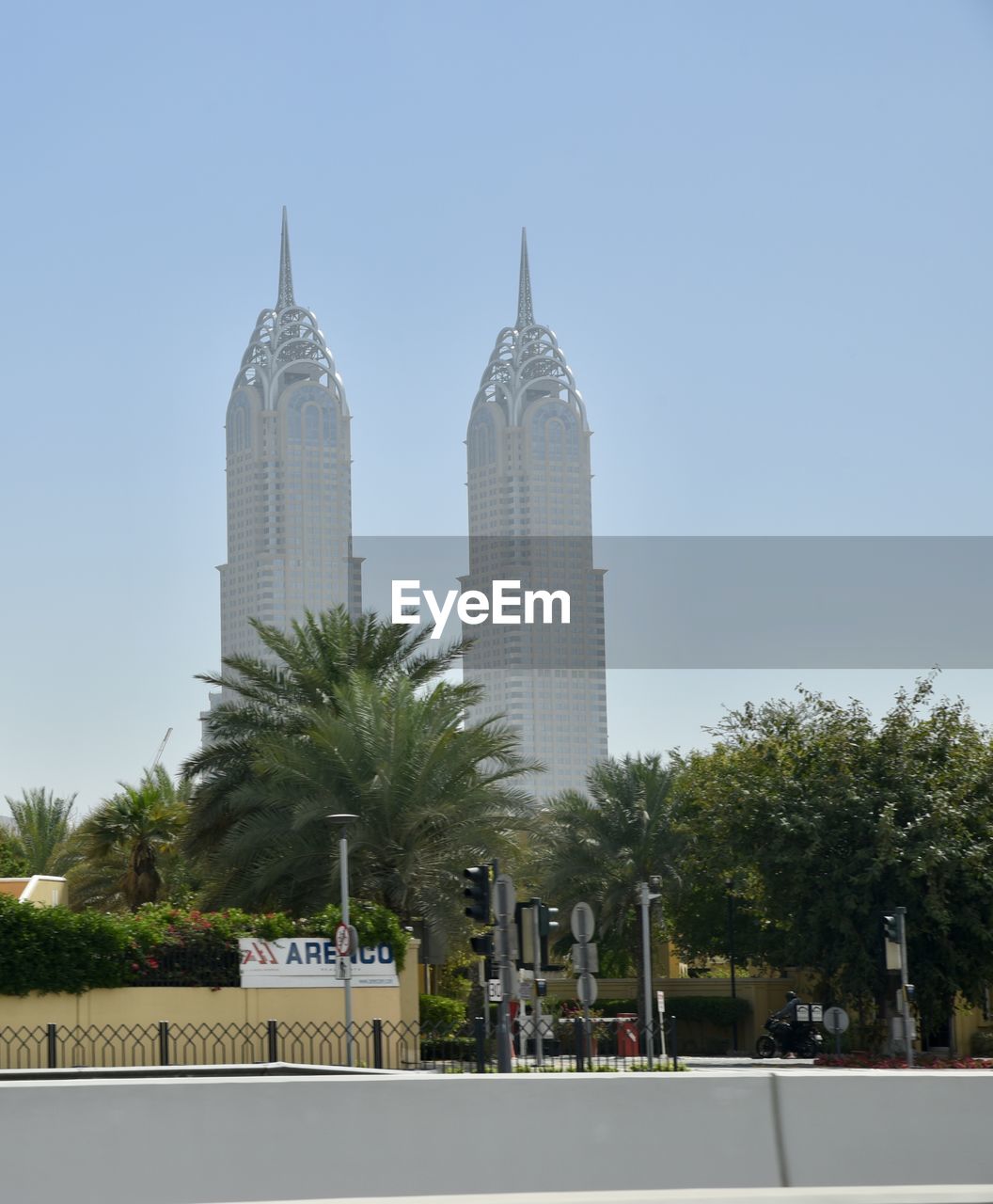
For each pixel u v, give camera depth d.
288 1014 25.39
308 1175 8.41
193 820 36.84
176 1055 24.31
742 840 39.12
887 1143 9.12
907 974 37.44
